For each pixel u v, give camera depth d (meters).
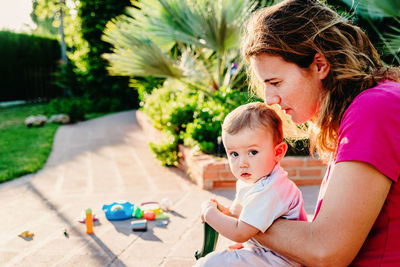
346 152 0.91
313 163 3.85
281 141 1.41
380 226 0.96
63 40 14.89
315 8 1.04
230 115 1.43
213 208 1.43
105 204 3.32
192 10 4.83
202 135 4.52
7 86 14.53
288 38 1.00
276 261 1.33
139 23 5.11
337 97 1.04
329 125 1.06
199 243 2.61
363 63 1.04
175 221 3.03
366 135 0.89
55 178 4.45
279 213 1.26
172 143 4.80
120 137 7.12
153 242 2.64
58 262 2.37
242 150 1.37
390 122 0.88
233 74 5.73
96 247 2.58
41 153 5.65
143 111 8.22
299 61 1.01
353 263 1.02
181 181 4.21
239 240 1.28
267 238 1.15
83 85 12.22
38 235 2.80
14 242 2.68
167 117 5.31
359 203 0.88
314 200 3.39
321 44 1.01
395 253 0.94
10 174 4.46
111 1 11.36
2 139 6.84
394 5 3.38
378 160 0.87
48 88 15.25
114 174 4.58
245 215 1.27
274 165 1.40
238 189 1.43
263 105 1.44
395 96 0.91
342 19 1.07
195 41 5.07
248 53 1.09
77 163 5.16
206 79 5.68
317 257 0.93
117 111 11.98
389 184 0.89
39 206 3.48
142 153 5.73
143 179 4.33
